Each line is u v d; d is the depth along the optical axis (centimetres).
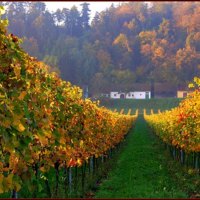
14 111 706
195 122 2266
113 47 18075
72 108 1393
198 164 2600
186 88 14975
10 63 760
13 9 16850
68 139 1383
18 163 732
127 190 1853
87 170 2395
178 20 16525
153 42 17000
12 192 1077
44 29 17400
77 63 16125
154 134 5981
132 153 3744
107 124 2553
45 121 864
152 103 14075
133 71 17250
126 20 19475
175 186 1983
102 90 16075
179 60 15212
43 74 1056
